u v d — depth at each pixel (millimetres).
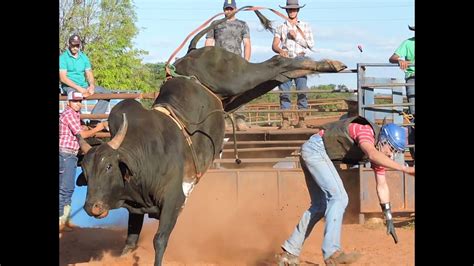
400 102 12031
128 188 6887
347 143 6840
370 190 10766
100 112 12117
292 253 7090
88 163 6598
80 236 9664
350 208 10938
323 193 7090
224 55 8688
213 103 8539
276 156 12797
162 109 7656
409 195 10898
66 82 10977
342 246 8836
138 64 34156
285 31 12117
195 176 7938
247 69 8742
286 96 12719
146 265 7793
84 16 33031
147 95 10914
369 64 11312
